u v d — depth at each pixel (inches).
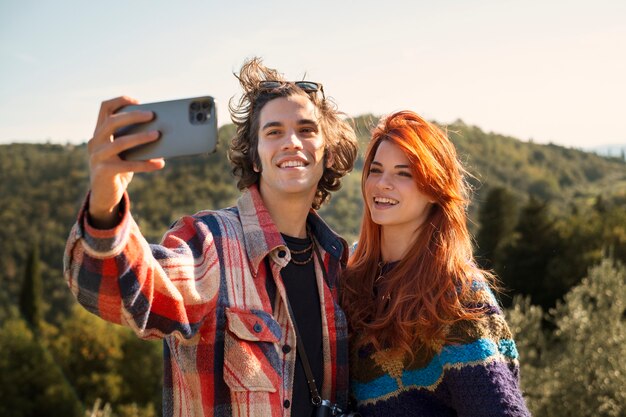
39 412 422.6
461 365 56.1
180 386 53.3
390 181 62.6
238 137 61.2
